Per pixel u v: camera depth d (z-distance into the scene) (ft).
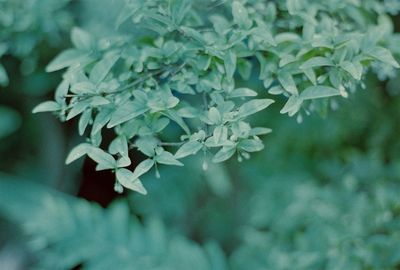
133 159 4.61
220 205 5.27
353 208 3.36
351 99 3.31
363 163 3.86
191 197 5.27
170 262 3.88
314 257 3.25
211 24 2.43
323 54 2.17
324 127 4.12
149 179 5.33
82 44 2.30
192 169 4.96
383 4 2.77
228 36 2.21
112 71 2.42
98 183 5.89
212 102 2.07
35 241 4.07
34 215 4.78
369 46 2.09
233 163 4.91
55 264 4.18
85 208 4.16
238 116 1.96
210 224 5.35
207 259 4.14
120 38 2.30
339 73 2.07
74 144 5.38
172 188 5.26
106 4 2.78
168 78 2.19
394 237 3.06
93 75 2.05
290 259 3.45
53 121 5.31
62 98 2.09
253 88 3.26
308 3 2.44
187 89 2.11
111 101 2.02
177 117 1.98
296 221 3.74
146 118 2.02
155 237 4.00
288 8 2.22
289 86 2.05
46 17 3.01
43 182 5.53
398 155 4.18
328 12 2.54
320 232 3.41
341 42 2.08
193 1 2.30
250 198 4.95
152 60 2.19
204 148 1.96
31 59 3.34
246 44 2.35
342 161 4.39
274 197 4.29
